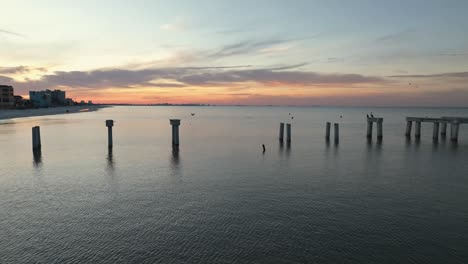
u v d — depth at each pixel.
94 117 109.50
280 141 42.50
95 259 10.65
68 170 23.86
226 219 14.19
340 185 20.22
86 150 33.78
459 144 40.53
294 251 11.30
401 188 19.64
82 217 14.31
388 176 22.83
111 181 20.69
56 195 17.56
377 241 12.16
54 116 109.69
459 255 11.16
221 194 17.97
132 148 35.78
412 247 11.72
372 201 17.00
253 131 60.62
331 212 15.22
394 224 13.82
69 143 39.16
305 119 120.50
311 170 24.72
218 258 10.77
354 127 74.56
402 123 90.75
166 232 12.77
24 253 11.03
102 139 43.78
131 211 15.12
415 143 41.62
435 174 23.53
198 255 10.95
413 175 23.20
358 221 14.11
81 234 12.55
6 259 10.62
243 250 11.34
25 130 54.94
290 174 23.22
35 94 193.50
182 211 15.16
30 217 14.29
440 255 11.16
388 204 16.52
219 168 25.17
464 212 15.40
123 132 55.94
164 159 29.00
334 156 31.41
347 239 12.29
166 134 52.84
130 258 10.73
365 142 42.88
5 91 144.38
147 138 46.38
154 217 14.37
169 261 10.55
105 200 16.75
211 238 12.26
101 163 26.72
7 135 46.62
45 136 46.59
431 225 13.77
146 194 17.88
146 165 26.09
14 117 98.12
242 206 15.95
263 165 26.56
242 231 12.91
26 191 18.28
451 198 17.64
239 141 43.66
